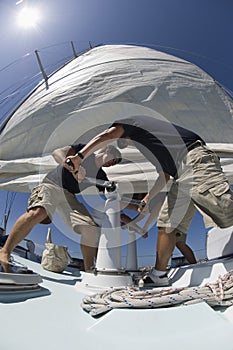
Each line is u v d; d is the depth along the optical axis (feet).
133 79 14.39
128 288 5.51
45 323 4.13
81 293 6.08
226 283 4.92
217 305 4.60
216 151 11.49
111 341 3.59
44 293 5.67
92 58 15.89
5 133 13.55
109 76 14.29
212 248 9.40
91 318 4.44
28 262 9.90
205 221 7.30
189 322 3.94
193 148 7.15
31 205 7.02
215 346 3.37
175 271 7.90
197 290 4.78
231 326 3.83
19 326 3.93
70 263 10.71
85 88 13.96
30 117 13.65
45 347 3.44
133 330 3.82
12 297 5.05
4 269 5.98
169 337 3.60
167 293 4.77
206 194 6.69
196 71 15.69
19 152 13.24
